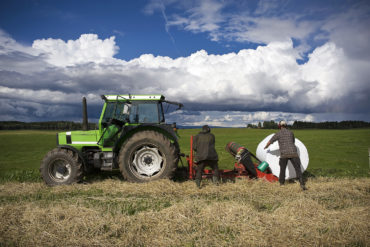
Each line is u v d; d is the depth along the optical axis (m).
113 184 5.57
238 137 26.30
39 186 5.52
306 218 3.55
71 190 5.16
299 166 5.34
